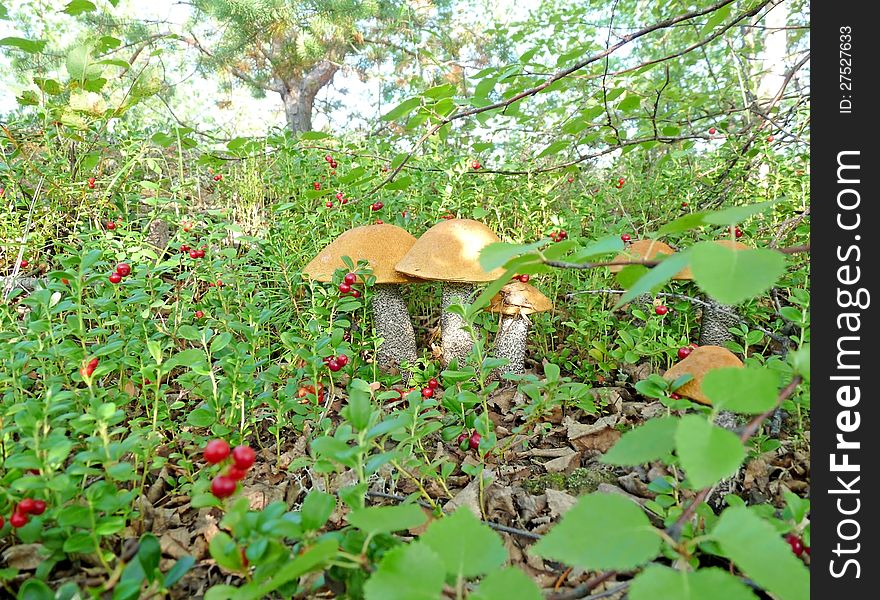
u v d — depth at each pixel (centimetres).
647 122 676
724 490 247
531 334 446
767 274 106
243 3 908
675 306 355
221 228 424
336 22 981
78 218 485
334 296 333
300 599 187
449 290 373
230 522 140
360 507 157
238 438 259
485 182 523
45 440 178
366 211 502
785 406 238
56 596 158
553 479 283
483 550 116
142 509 223
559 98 741
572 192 653
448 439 249
